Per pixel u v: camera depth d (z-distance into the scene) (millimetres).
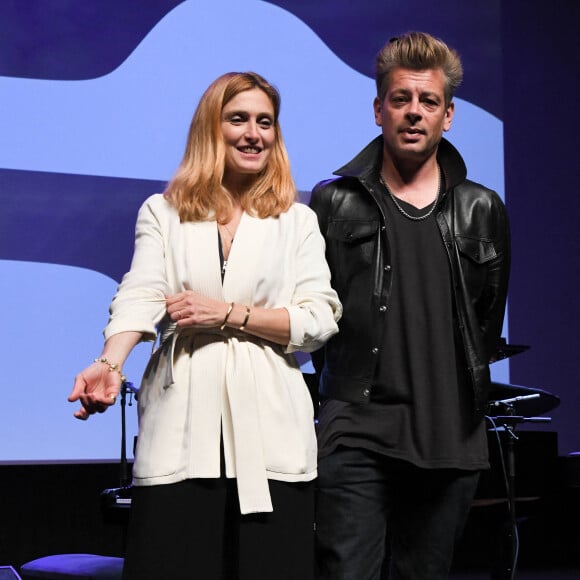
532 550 7160
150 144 6758
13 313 6426
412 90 3184
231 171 2793
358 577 3146
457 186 3344
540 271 7633
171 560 2512
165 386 2605
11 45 6531
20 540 6180
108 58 6707
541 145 7719
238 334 2643
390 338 3172
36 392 6434
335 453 3164
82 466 6328
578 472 6039
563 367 7629
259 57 7000
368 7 7266
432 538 3205
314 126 7074
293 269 2762
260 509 2512
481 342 3217
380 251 3234
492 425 5270
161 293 2648
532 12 7750
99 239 6633
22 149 6523
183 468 2535
